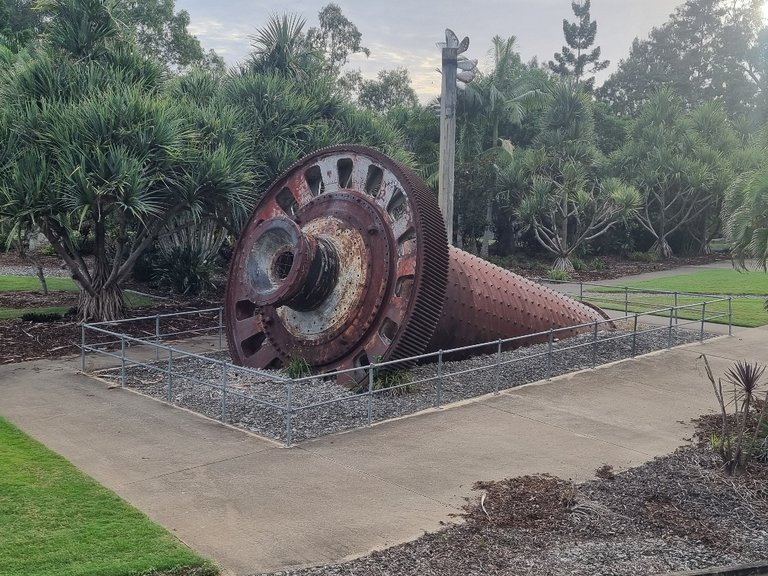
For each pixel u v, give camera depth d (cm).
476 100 3669
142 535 643
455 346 1370
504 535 666
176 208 1742
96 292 1784
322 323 1199
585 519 705
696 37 8044
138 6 4991
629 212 3597
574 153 3891
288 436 901
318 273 1170
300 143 2053
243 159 1777
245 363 1298
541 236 4147
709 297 2464
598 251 4338
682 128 4378
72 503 712
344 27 6594
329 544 641
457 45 2053
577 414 1058
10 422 988
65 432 950
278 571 591
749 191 1094
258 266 1234
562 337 1578
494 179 3706
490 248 4200
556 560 622
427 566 605
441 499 744
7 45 3009
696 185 4019
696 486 796
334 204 1261
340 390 1111
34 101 1591
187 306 2088
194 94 2061
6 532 644
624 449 912
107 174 1526
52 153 1577
